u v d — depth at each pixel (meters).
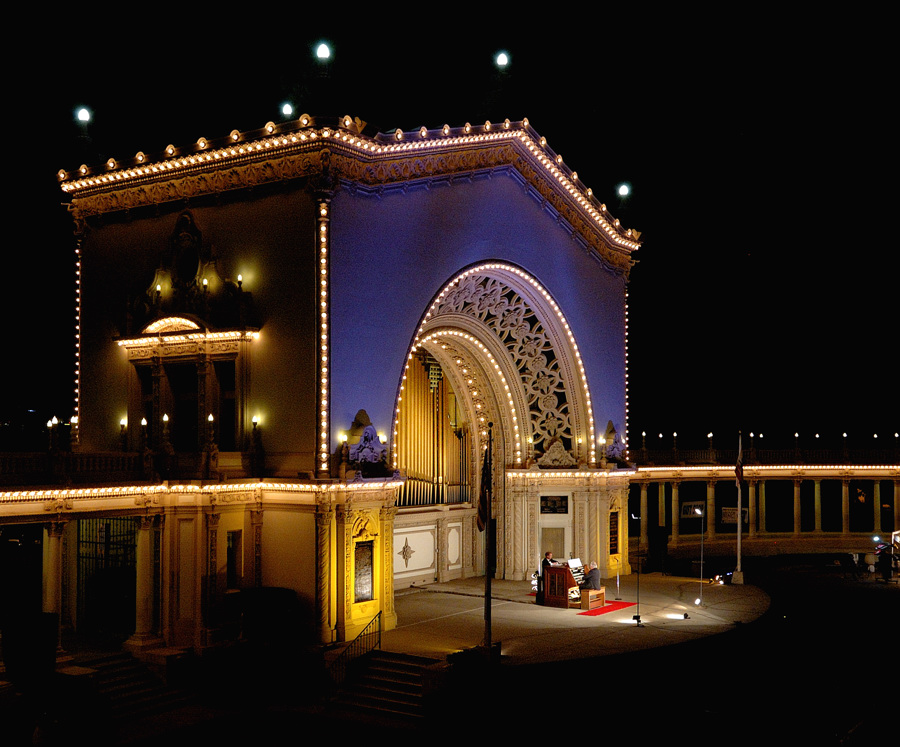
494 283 34.59
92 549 28.92
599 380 39.44
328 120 26.48
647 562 44.12
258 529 27.19
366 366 28.08
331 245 26.88
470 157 31.88
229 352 27.92
